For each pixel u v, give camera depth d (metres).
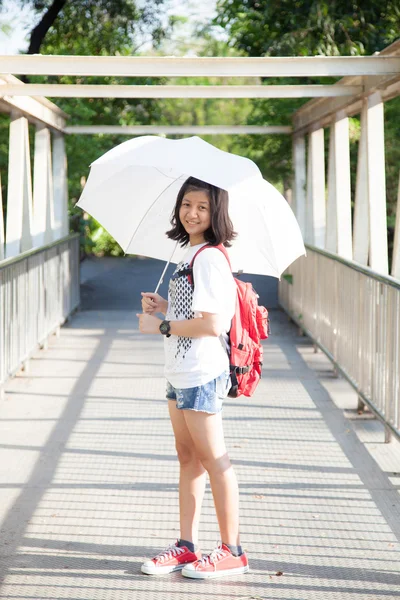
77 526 4.48
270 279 17.36
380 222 7.21
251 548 4.22
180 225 3.81
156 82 17.55
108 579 3.86
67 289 11.55
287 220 3.78
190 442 3.90
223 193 3.66
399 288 5.39
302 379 8.16
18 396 7.46
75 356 9.38
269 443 6.02
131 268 19.59
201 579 3.86
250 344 3.77
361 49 13.41
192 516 3.98
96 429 6.38
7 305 7.47
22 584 3.79
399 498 4.93
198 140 3.76
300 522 4.57
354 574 3.93
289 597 3.70
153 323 3.69
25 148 9.29
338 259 7.81
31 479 5.23
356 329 7.05
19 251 8.76
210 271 3.59
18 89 8.26
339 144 9.06
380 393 6.17
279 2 13.77
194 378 3.67
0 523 4.52
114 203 4.29
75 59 7.16
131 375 8.38
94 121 17.98
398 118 11.96
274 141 14.22
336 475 5.33
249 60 7.14
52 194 11.41
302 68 7.11
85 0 17.58
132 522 4.55
